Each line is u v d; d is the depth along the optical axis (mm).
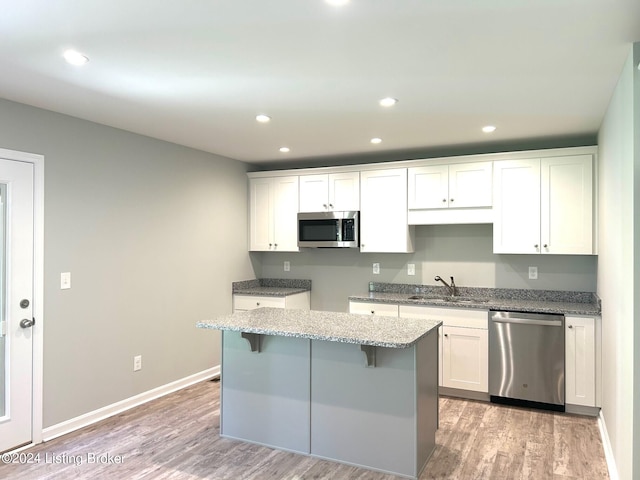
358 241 4902
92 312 3674
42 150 3322
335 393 3006
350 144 4512
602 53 2334
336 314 3488
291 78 2719
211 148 4715
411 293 5012
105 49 2307
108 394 3803
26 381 3221
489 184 4320
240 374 3334
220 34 2143
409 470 2789
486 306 4090
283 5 1877
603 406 3449
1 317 3098
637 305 2229
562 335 3809
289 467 2930
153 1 1844
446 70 2586
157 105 3246
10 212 3137
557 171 4070
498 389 4043
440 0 1829
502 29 2080
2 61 2453
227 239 5191
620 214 2588
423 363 2904
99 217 3732
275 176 5344
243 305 5223
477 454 3090
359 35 2152
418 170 4621
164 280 4352
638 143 2213
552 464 2945
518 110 3350
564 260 4371
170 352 4418
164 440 3334
